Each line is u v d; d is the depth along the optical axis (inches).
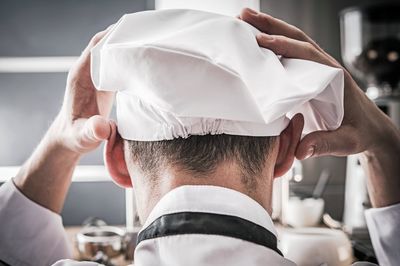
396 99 56.1
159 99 16.7
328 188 71.6
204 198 17.3
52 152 27.7
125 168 20.6
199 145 17.6
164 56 16.1
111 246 47.1
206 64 16.0
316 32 72.6
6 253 28.2
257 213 17.5
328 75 18.1
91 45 24.7
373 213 27.6
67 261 23.0
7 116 74.2
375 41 58.3
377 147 25.2
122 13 73.2
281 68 17.8
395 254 27.0
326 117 20.6
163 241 17.2
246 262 16.8
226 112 16.8
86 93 25.2
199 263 16.7
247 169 17.9
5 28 72.6
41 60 73.4
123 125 19.2
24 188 28.8
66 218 74.5
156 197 18.4
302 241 33.3
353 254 37.2
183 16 18.9
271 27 22.0
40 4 72.6
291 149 20.0
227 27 18.0
